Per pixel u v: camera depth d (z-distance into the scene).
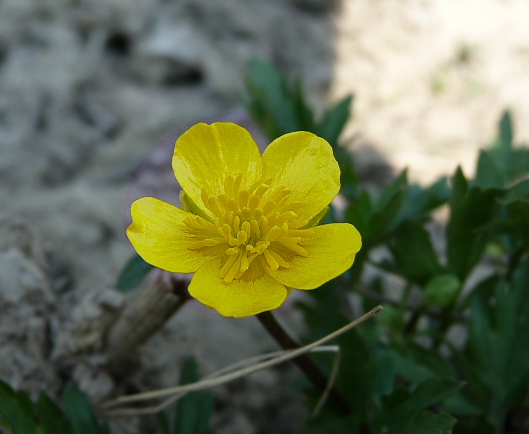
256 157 0.09
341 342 0.11
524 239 0.12
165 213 0.09
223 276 0.09
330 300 0.12
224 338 0.14
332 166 0.09
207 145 0.09
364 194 0.11
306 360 0.10
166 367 0.13
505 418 0.13
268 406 0.14
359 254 0.12
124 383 0.12
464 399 0.12
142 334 0.11
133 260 0.11
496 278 0.13
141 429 0.12
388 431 0.10
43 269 0.13
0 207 0.16
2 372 0.11
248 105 0.15
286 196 0.09
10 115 0.19
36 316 0.12
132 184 0.15
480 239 0.12
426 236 0.12
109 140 0.19
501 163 0.15
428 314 0.13
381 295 0.15
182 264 0.09
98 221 0.16
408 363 0.12
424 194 0.13
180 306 0.10
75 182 0.18
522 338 0.12
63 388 0.12
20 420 0.10
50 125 0.19
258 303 0.08
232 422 0.13
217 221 0.09
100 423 0.12
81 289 0.14
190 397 0.11
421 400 0.10
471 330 0.12
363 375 0.11
